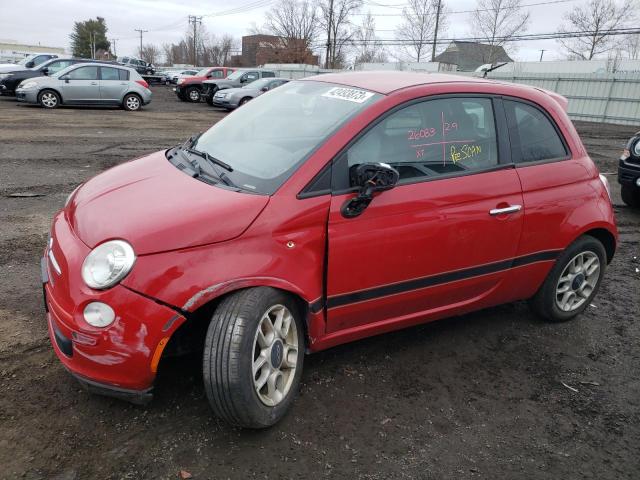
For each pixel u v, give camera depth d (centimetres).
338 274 286
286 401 279
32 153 959
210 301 261
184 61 9562
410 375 332
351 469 253
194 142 366
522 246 358
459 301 351
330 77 372
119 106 1931
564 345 384
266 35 6762
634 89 2542
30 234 534
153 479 238
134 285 239
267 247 260
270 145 310
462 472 258
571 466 267
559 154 380
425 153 318
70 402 282
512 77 3158
